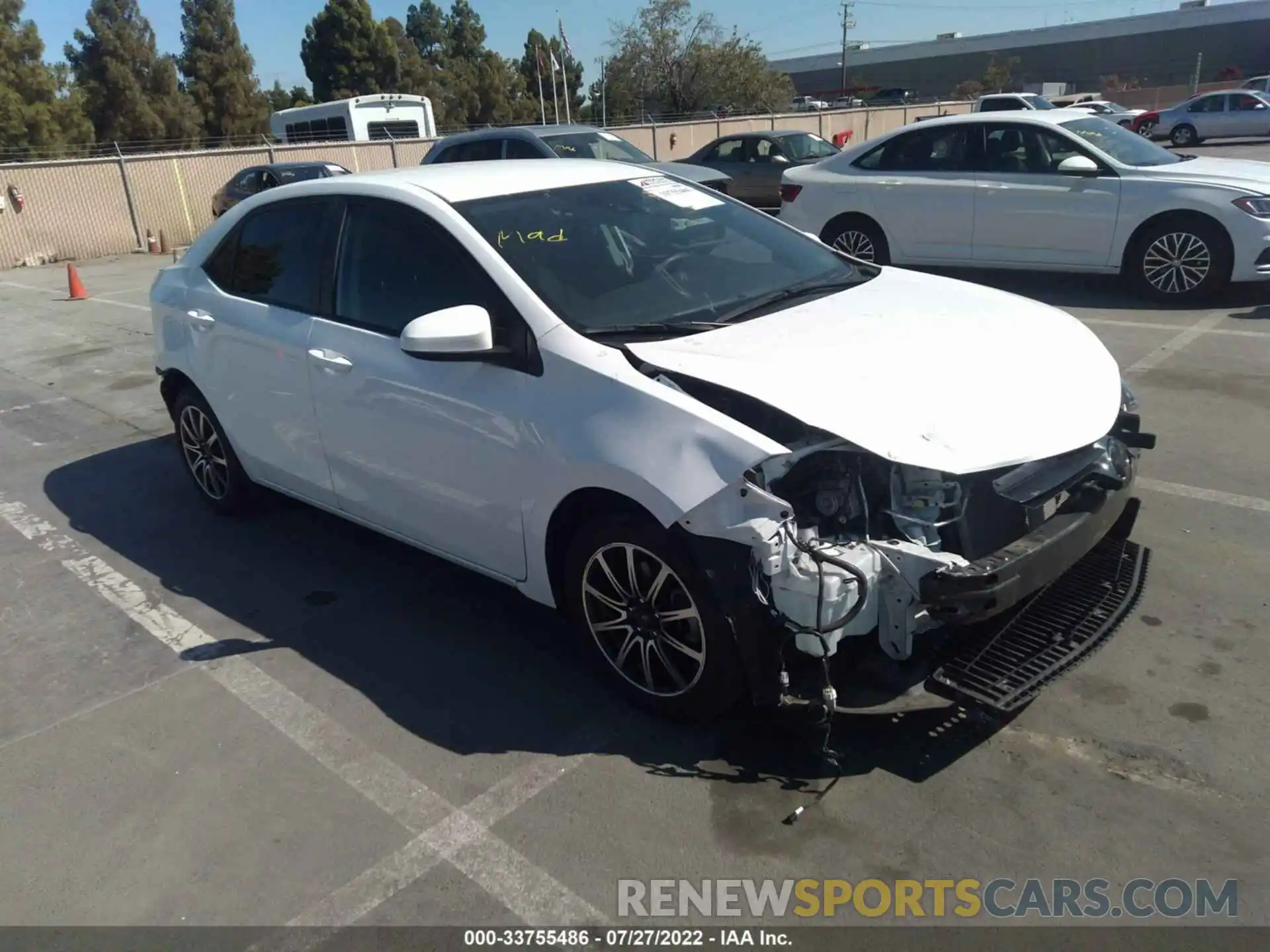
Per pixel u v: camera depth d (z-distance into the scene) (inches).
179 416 206.7
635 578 122.6
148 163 802.8
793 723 123.7
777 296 147.3
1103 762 113.9
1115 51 3021.7
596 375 120.3
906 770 114.6
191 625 162.9
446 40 3034.0
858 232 383.6
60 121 1576.0
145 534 202.7
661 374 118.8
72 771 127.0
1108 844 102.5
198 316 188.1
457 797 116.6
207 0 1982.0
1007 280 383.9
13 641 162.1
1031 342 134.5
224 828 114.6
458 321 126.1
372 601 166.7
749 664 113.9
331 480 164.7
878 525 111.1
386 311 149.6
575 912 99.3
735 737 123.0
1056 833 104.3
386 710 135.0
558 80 2422.5
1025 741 118.1
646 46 1868.8
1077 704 124.3
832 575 104.6
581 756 122.1
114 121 1784.0
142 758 128.6
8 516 218.1
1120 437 138.9
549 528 128.5
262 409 174.7
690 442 110.5
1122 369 257.6
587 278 137.9
